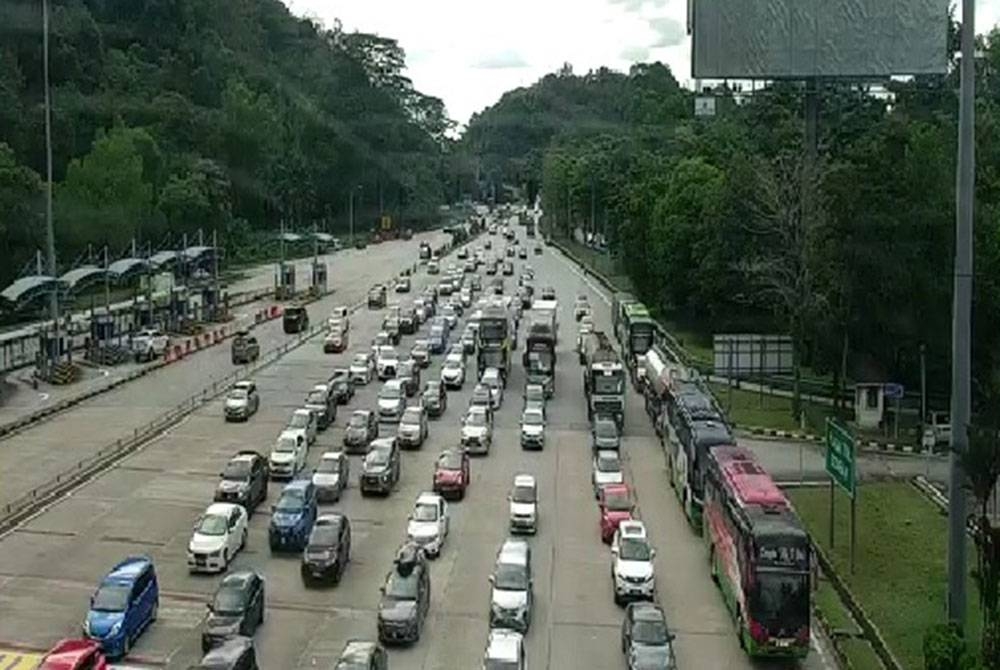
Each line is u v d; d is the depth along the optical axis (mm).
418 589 39625
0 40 141375
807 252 70562
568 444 66938
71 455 61031
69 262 115312
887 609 41688
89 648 33594
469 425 65250
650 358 78438
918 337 68312
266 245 183000
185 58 179500
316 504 51125
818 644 39375
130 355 90562
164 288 106625
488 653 34438
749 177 85562
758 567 37094
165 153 151500
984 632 36125
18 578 43406
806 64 79938
